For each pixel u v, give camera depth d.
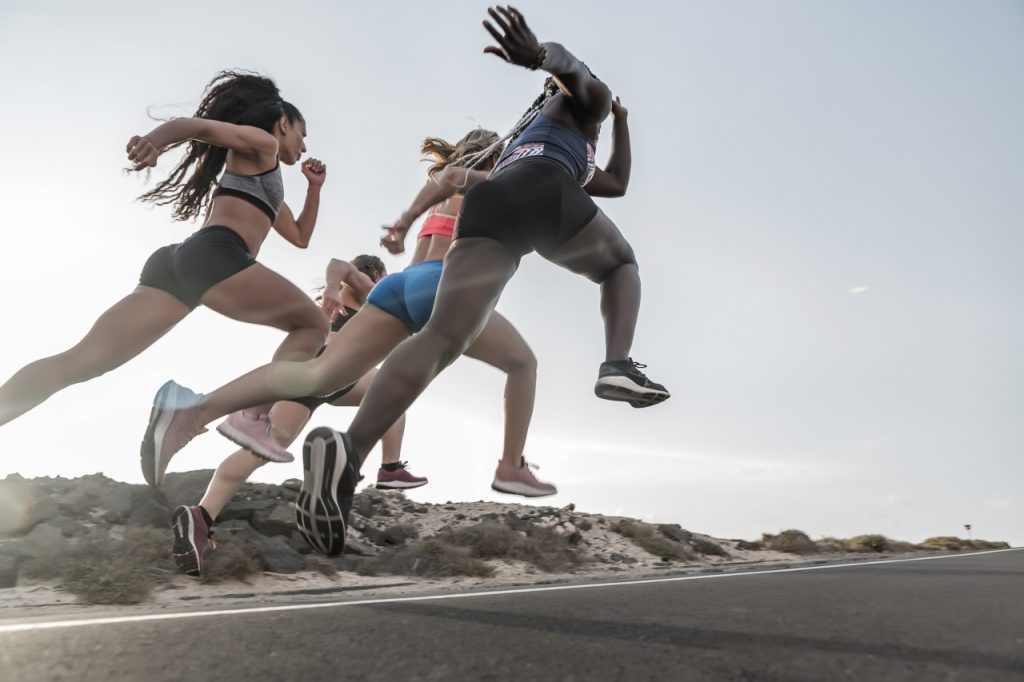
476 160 3.12
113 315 3.56
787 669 1.72
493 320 3.64
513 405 3.63
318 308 3.83
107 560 5.54
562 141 2.59
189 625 2.40
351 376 3.66
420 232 4.24
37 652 1.93
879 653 1.89
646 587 3.91
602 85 2.59
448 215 4.13
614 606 2.92
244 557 6.09
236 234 3.77
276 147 3.88
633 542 11.57
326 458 2.20
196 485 7.73
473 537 9.06
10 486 6.88
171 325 3.71
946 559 7.96
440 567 7.61
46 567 5.41
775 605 2.91
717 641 2.06
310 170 4.44
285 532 7.56
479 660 1.82
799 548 14.36
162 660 1.84
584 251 2.59
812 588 3.64
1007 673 1.67
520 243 2.47
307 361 3.51
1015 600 3.01
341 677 1.66
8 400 3.40
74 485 7.62
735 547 13.66
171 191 4.11
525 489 3.60
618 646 1.99
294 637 2.15
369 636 2.16
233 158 3.91
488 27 2.26
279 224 4.37
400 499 10.70
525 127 2.74
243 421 3.47
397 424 5.93
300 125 4.18
